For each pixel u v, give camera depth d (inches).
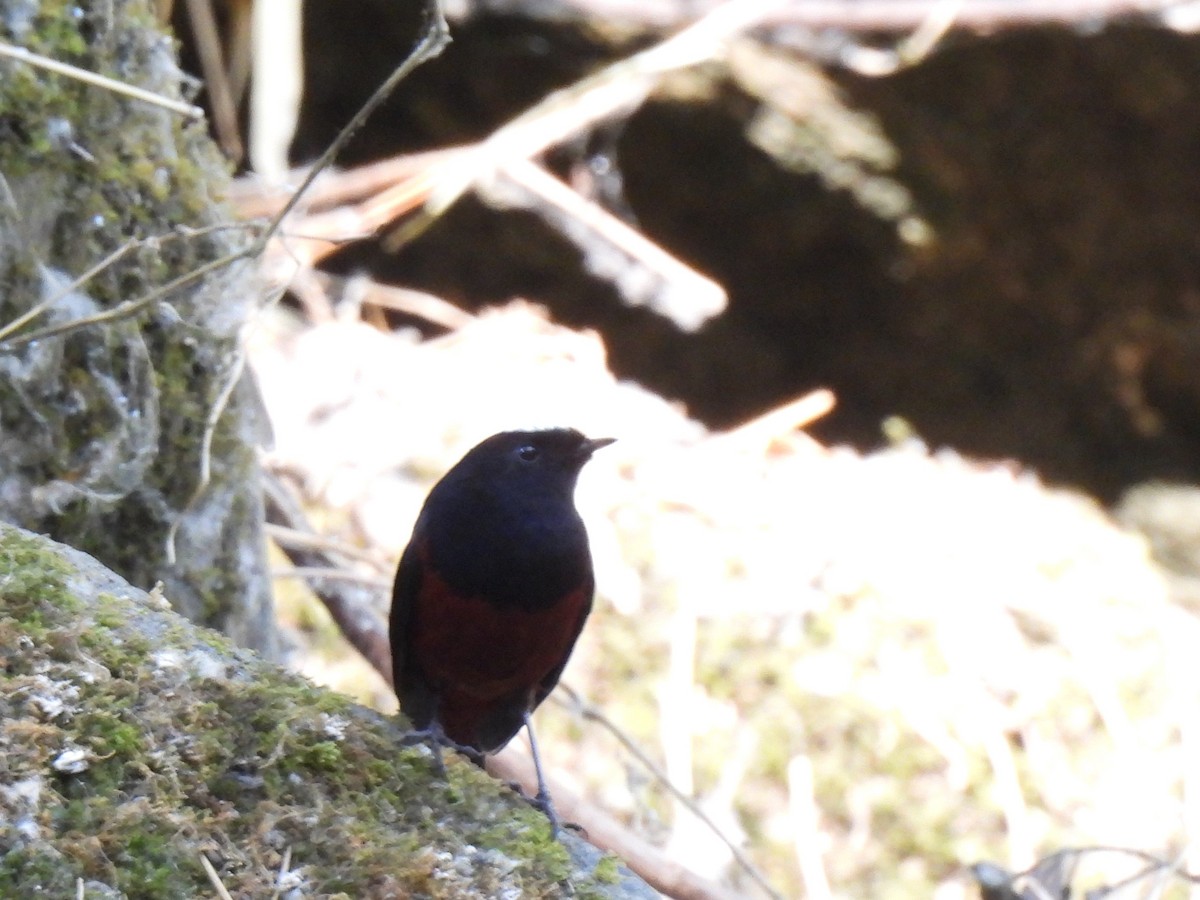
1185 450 602.5
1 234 229.6
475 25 513.7
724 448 481.4
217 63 360.5
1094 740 419.8
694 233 554.6
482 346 485.7
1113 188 554.3
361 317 514.9
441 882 162.6
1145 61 532.7
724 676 409.4
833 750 400.5
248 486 280.1
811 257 555.8
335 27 509.7
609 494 447.2
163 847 153.0
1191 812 403.9
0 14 230.7
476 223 526.9
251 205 392.5
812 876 367.9
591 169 534.0
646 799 377.1
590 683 400.5
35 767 153.8
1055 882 307.0
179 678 170.2
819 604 431.2
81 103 240.2
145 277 249.3
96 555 252.5
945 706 415.8
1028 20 510.9
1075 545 495.8
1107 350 582.9
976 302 568.1
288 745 169.3
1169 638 456.4
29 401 233.6
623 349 554.9
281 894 155.5
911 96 546.0
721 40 492.7
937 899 379.6
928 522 484.4
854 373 579.8
